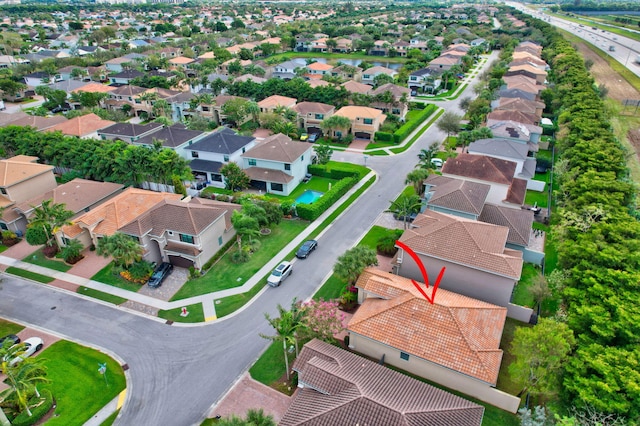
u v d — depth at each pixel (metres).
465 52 158.50
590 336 31.25
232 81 114.19
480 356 30.58
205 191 65.50
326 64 146.62
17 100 117.56
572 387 26.88
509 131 73.50
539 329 29.80
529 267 47.06
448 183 53.72
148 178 64.25
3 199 55.44
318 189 67.38
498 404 30.45
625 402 25.16
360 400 26.28
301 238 53.38
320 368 29.41
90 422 30.11
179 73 125.06
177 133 74.50
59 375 33.88
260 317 40.09
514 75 118.12
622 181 55.00
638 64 142.50
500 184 55.19
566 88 97.56
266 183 65.88
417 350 31.81
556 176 66.25
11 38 183.25
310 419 26.20
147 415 30.55
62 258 49.22
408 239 42.25
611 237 41.34
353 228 55.50
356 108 90.81
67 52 164.75
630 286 34.16
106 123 84.31
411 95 122.19
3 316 40.50
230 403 31.41
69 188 57.56
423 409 26.25
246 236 53.66
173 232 46.66
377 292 37.16
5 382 30.09
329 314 34.88
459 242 40.50
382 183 68.81
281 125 86.00
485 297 39.66
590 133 67.62
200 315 40.44
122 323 39.56
